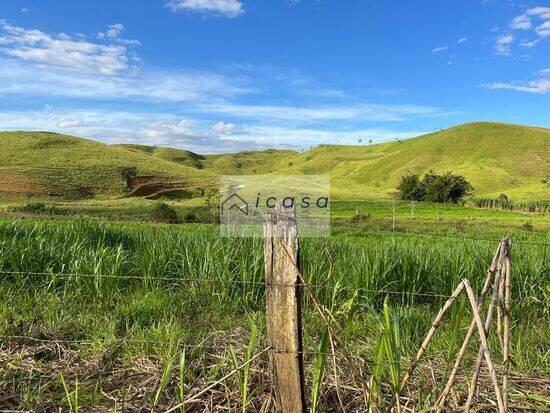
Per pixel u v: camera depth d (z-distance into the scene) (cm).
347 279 601
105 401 321
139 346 395
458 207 6425
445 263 700
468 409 267
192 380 340
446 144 15800
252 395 316
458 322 294
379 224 3584
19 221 786
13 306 502
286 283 262
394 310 511
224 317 514
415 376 341
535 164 13300
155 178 9788
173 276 639
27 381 339
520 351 389
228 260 609
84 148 11706
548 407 300
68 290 559
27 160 10281
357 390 312
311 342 386
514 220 4588
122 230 872
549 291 571
